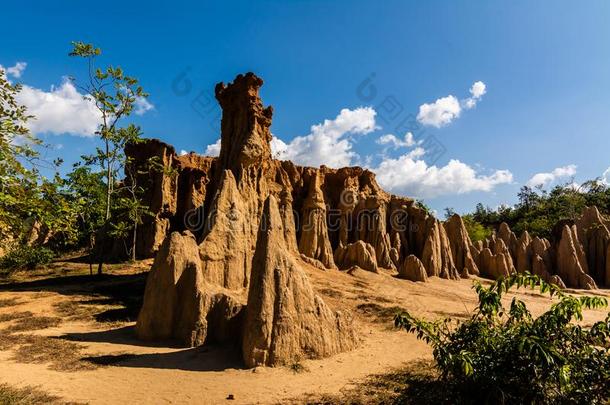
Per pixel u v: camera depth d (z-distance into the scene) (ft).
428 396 35.81
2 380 38.11
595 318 80.02
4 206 30.04
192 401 36.60
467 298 96.27
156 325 55.52
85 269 115.44
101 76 103.04
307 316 50.49
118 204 116.26
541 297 107.34
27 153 31.63
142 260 123.13
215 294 56.85
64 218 34.12
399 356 52.54
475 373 26.27
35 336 54.60
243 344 47.50
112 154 109.09
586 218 159.43
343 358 50.19
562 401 25.61
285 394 38.70
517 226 245.04
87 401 35.12
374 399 36.99
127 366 44.80
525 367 26.21
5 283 96.17
